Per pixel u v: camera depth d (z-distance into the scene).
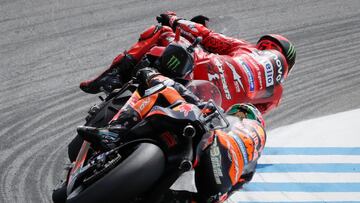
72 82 30.72
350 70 32.53
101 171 15.16
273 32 36.38
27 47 34.12
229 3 39.97
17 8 38.41
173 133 15.59
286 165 23.61
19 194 21.16
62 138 25.45
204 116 16.06
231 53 23.70
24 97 29.17
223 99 21.67
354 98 29.61
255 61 23.06
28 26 36.34
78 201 14.88
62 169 23.03
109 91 21.30
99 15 37.78
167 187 15.59
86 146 16.77
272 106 24.22
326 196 21.64
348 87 30.78
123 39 35.03
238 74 22.20
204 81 18.06
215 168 16.28
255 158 17.92
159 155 15.23
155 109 15.50
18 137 25.48
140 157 15.01
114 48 34.16
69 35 35.47
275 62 23.50
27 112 27.73
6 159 23.66
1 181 22.00
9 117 27.25
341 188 22.12
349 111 28.16
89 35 35.47
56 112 27.78
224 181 16.50
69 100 28.92
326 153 24.42
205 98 17.75
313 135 25.84
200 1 40.03
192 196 16.92
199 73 21.44
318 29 37.00
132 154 15.20
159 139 15.62
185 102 15.75
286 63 24.02
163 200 16.56
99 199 14.70
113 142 15.71
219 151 16.39
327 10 39.47
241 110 19.08
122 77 21.42
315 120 27.34
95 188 14.84
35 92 29.67
